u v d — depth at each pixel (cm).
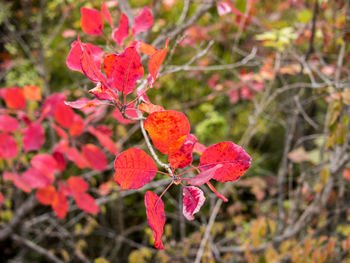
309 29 157
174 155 50
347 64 171
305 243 118
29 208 174
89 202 112
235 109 259
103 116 110
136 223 252
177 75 238
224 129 251
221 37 217
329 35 122
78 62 55
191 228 223
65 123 100
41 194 109
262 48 201
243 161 50
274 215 187
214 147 50
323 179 120
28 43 256
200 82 266
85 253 230
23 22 250
